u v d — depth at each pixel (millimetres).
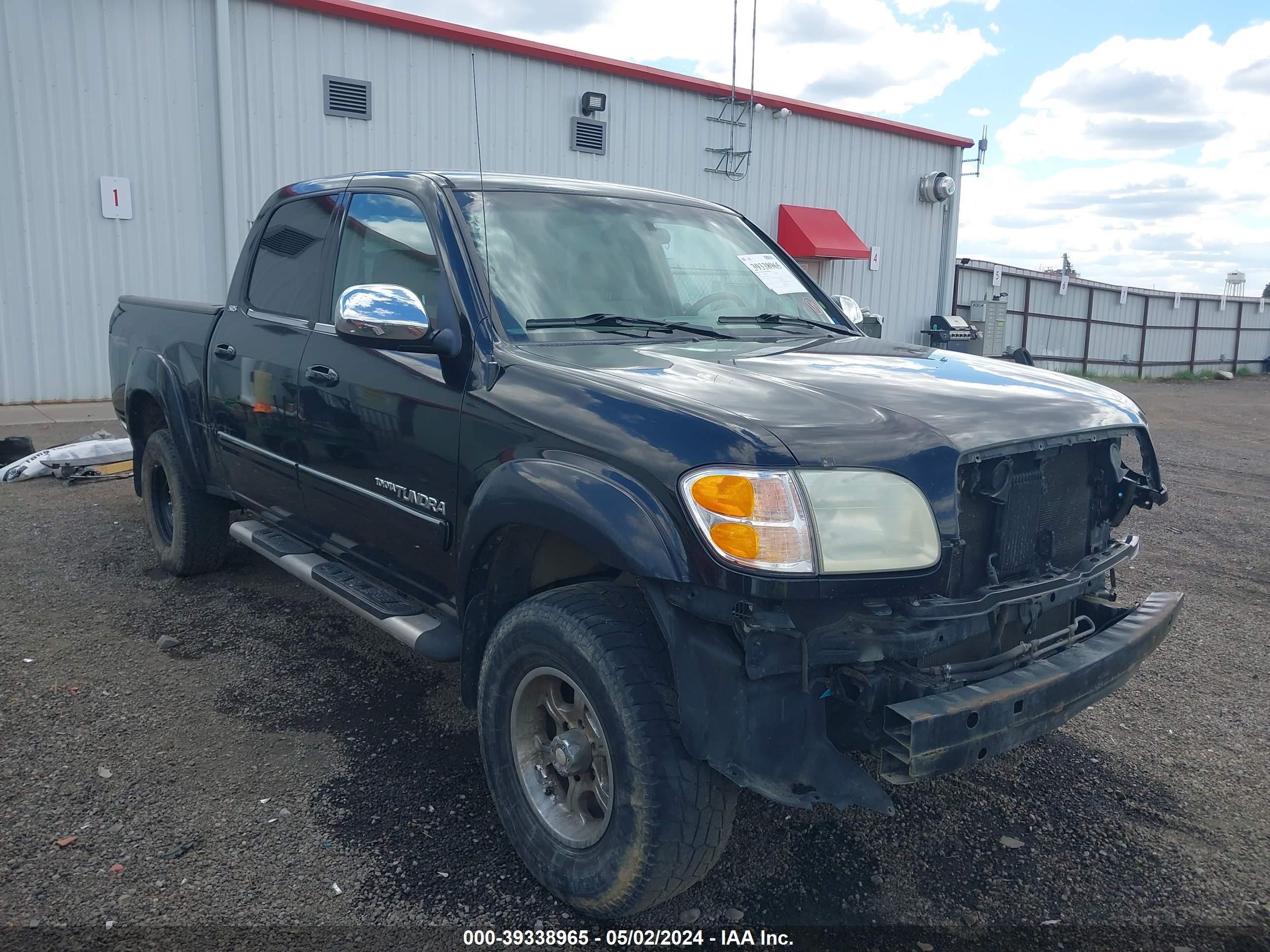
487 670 2676
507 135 13156
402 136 12320
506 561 2756
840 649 2158
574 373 2621
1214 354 28125
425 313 2818
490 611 2803
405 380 3062
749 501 2096
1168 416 14977
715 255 3805
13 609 4562
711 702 2162
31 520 6125
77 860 2645
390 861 2701
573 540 2367
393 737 3436
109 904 2467
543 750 2602
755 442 2160
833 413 2348
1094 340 24734
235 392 4164
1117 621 2809
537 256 3246
